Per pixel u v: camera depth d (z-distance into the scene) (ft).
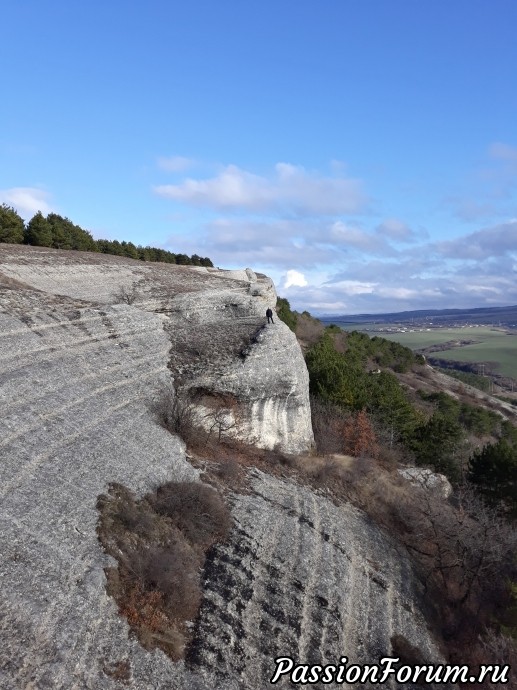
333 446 128.77
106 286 165.99
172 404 95.14
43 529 53.11
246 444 106.52
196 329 133.59
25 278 145.28
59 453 66.49
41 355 88.22
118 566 55.06
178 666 49.96
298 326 271.49
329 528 86.02
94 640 45.98
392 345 352.69
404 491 113.19
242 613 59.72
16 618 42.86
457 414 236.02
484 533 87.97
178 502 69.82
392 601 76.38
